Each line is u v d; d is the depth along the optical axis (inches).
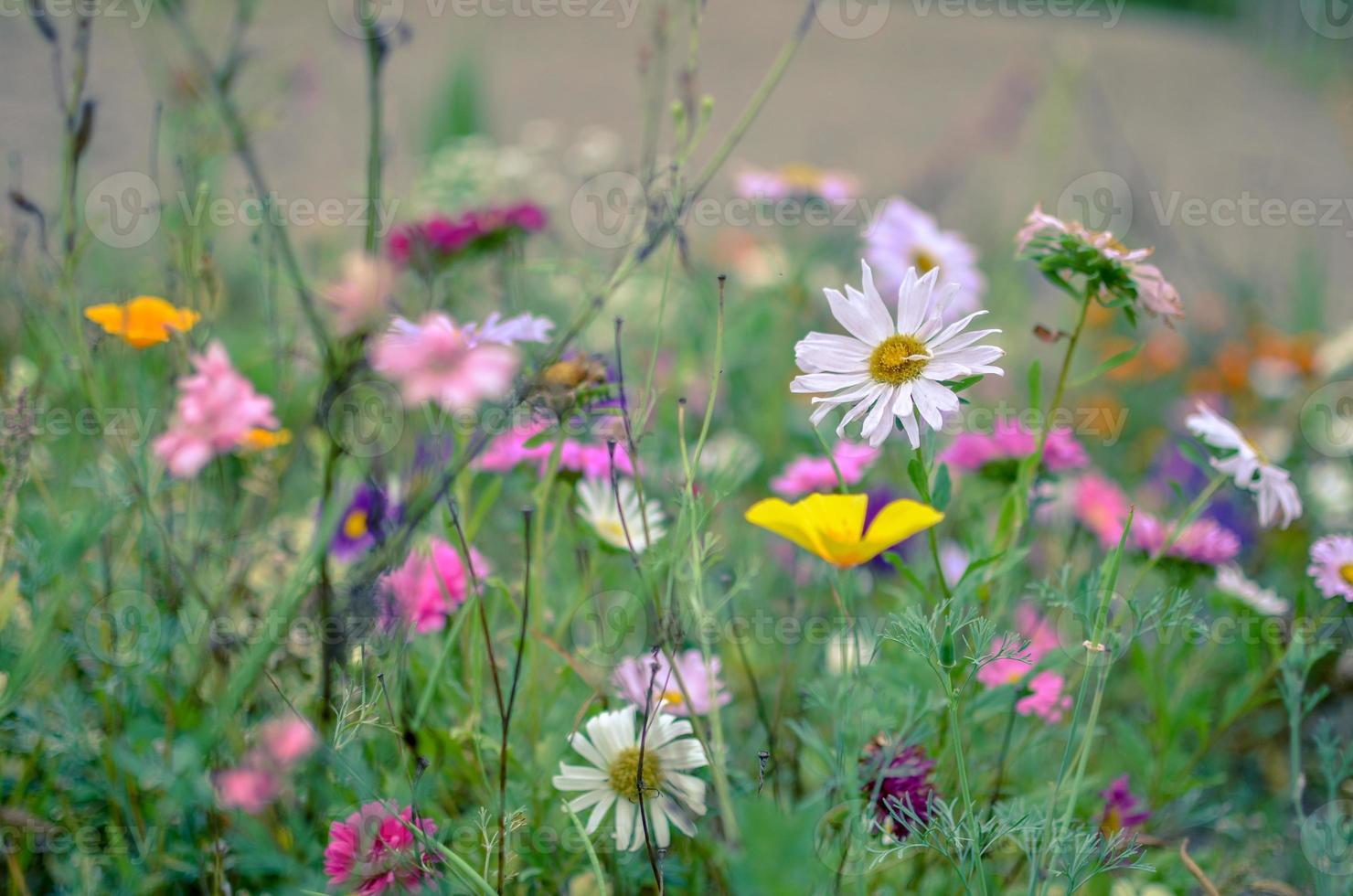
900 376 48.7
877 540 48.3
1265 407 82.9
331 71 148.3
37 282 54.1
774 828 45.4
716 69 239.5
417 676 52.2
